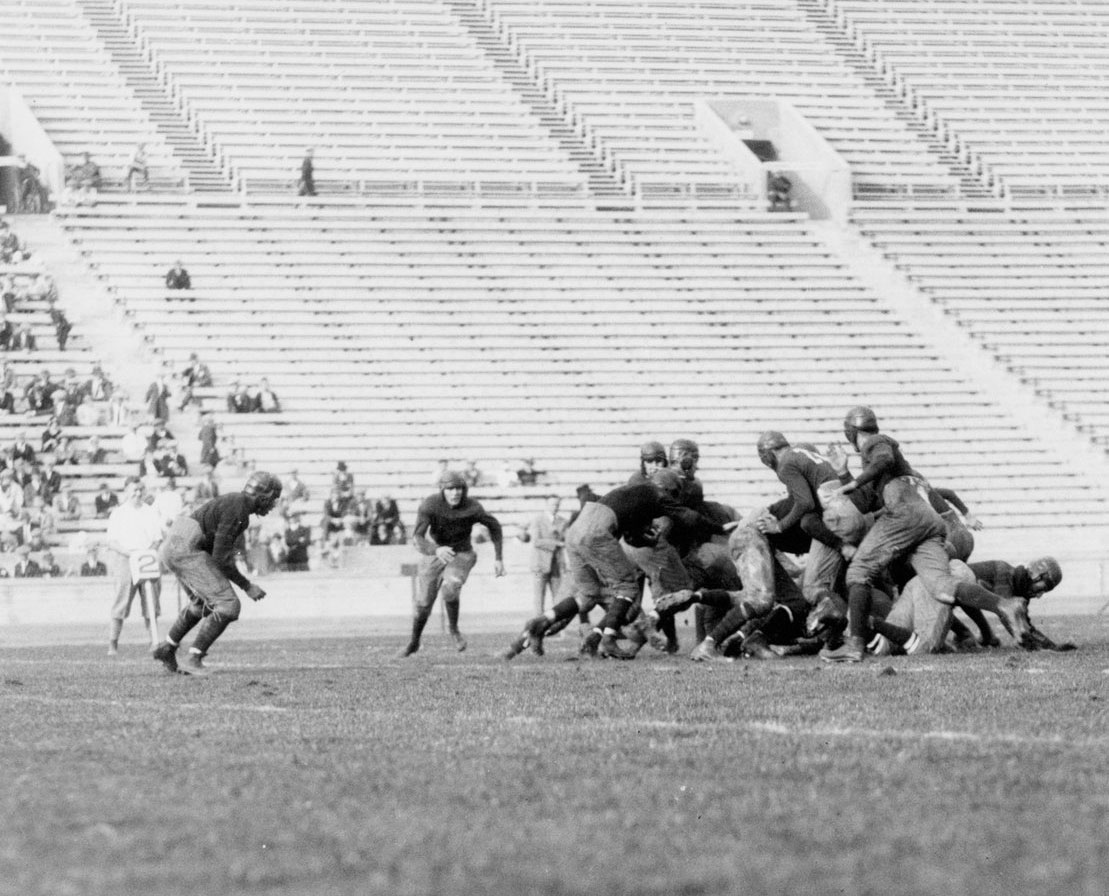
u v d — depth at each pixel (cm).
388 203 7256
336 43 8075
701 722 1521
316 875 791
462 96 7950
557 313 6781
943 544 2453
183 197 7069
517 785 1098
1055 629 3450
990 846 841
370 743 1384
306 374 6303
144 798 1066
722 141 7925
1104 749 1245
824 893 733
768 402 6519
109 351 6228
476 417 6253
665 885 753
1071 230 7638
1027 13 9038
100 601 4725
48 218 6838
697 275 7075
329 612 4891
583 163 7800
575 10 8569
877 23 8850
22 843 896
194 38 7944
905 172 7969
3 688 2259
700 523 2595
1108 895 714
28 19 7881
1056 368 6819
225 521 2502
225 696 2011
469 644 3494
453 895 739
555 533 4122
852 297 7100
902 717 1520
